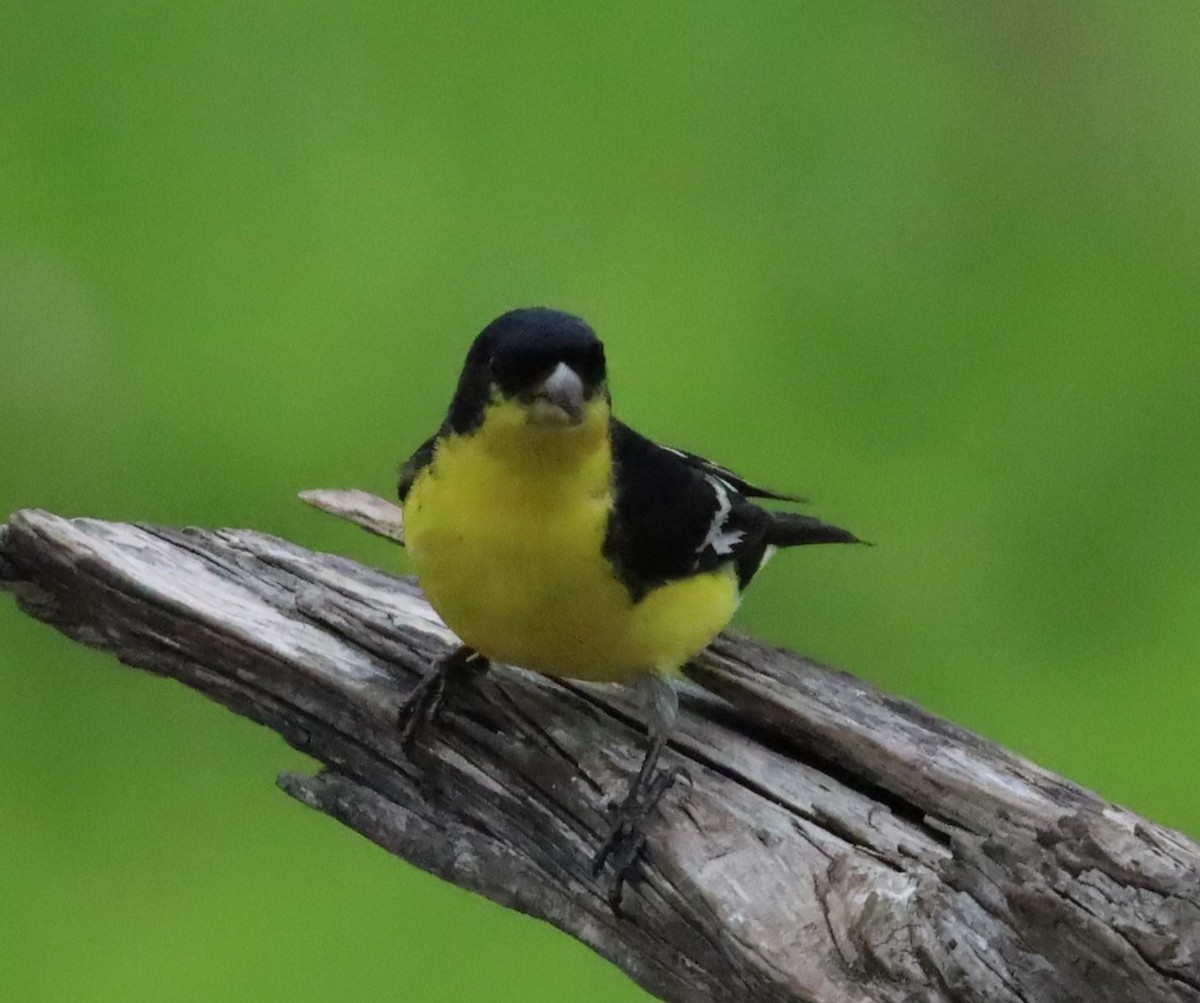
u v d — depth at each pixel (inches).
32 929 418.9
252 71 582.2
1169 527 498.6
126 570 301.9
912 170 584.4
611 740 271.1
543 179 571.5
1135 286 554.6
